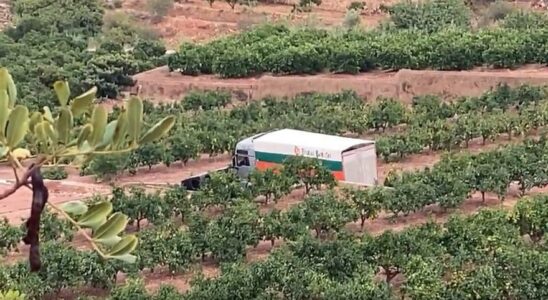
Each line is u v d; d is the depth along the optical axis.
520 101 65.06
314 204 41.03
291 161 47.41
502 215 38.25
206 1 103.44
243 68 76.25
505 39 74.06
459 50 73.06
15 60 76.88
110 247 6.14
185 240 36.94
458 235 35.50
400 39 77.12
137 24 96.31
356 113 61.62
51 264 33.53
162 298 31.72
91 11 97.25
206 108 69.81
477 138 59.59
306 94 71.38
